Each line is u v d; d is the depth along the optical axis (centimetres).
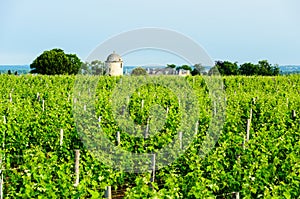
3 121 1332
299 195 810
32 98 2198
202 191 753
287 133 1289
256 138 1185
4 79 3183
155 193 715
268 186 861
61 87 2830
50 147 1280
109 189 729
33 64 6531
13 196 775
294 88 3169
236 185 853
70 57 7019
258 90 2981
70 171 933
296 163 963
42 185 768
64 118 1463
